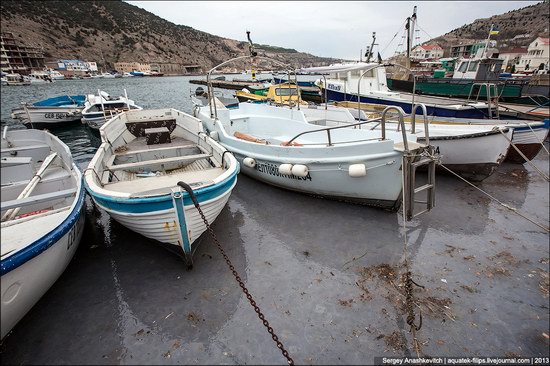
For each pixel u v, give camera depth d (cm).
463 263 410
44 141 652
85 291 359
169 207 356
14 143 629
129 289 363
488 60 1634
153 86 4522
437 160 464
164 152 639
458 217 532
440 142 646
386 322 317
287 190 643
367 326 312
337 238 469
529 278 382
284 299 348
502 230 492
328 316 324
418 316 323
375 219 523
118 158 598
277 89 1529
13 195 453
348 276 385
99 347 288
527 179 711
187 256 386
